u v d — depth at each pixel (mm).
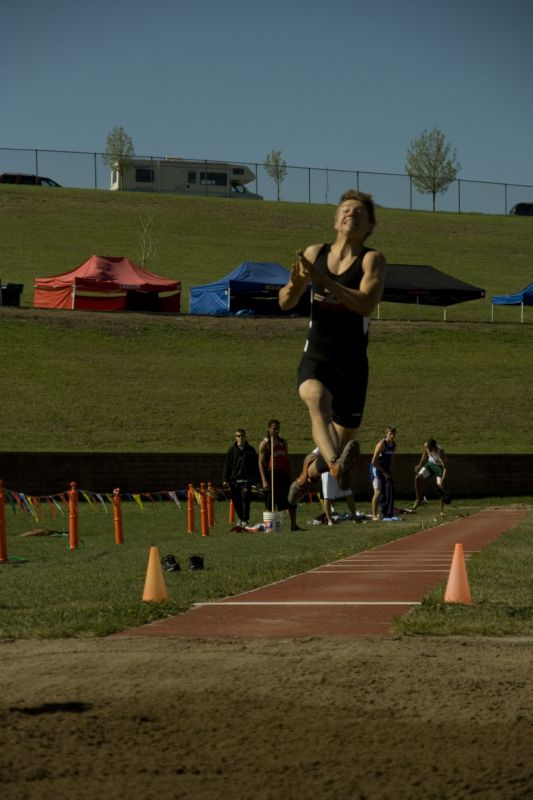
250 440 50875
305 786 6113
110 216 122312
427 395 60938
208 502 30578
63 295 79312
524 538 24016
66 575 17172
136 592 14414
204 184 140375
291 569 17625
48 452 40562
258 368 64688
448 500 34781
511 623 11297
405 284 76312
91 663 9438
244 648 10070
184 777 6289
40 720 7512
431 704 7926
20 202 123875
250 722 7465
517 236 128500
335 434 7133
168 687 8492
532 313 97312
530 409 59625
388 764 6508
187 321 75312
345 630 11266
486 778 6211
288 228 124188
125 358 64562
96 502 39844
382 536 25797
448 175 143250
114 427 51094
